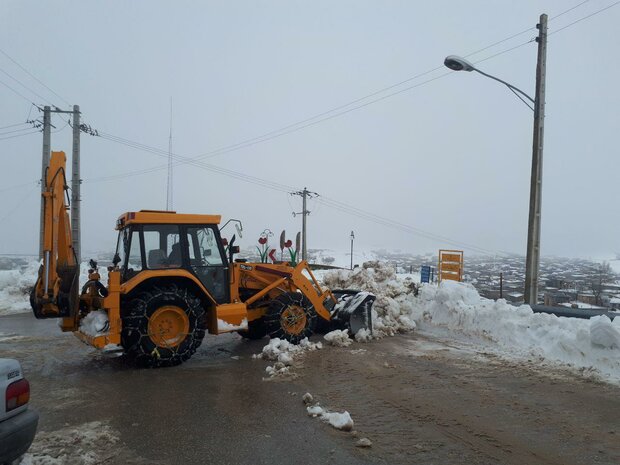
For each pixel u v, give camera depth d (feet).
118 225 26.53
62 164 22.00
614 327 21.50
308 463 12.37
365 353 25.40
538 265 35.86
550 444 13.67
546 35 36.19
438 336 30.55
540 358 23.73
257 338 30.09
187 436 14.07
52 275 21.36
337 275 37.91
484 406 16.87
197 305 23.26
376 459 12.62
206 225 25.11
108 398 17.69
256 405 16.90
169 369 22.16
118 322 21.80
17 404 10.24
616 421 15.47
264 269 28.81
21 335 31.60
